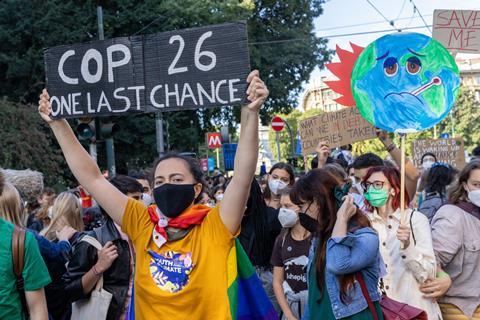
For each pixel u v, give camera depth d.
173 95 2.99
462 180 4.22
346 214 3.07
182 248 2.81
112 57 3.11
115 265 3.99
